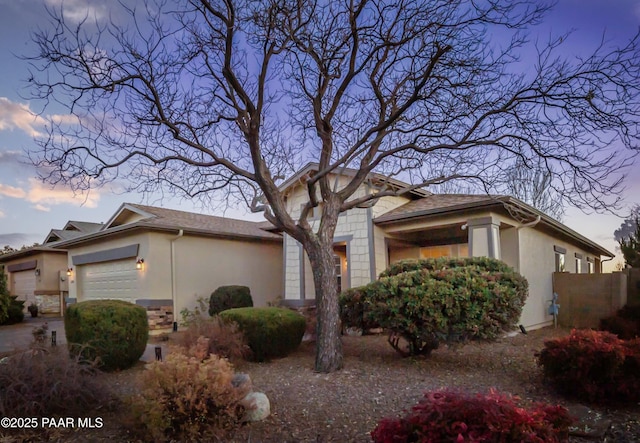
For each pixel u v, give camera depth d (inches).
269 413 183.3
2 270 591.2
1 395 170.7
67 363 193.6
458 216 399.2
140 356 292.7
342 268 534.6
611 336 214.4
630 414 183.6
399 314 263.7
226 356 272.8
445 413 110.3
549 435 110.8
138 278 498.0
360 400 202.4
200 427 163.0
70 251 650.2
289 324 302.4
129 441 160.4
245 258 582.9
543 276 471.5
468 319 252.2
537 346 335.3
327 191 284.8
